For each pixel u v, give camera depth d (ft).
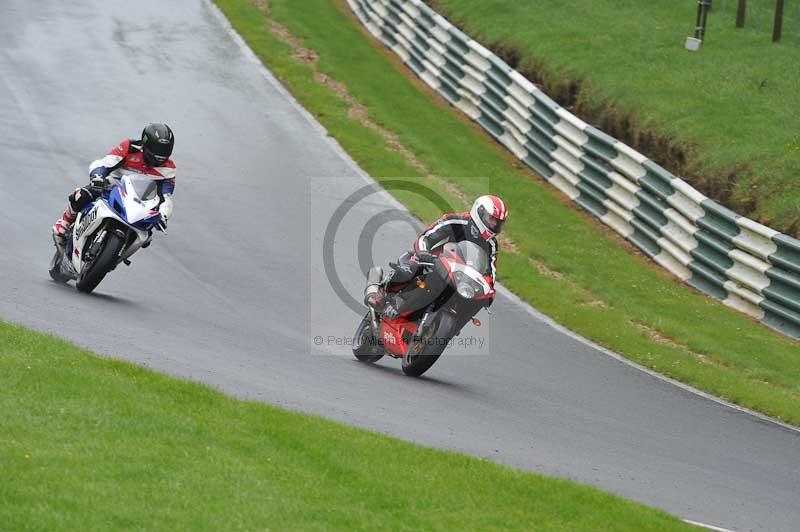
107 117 210.18
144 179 124.47
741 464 103.09
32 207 160.15
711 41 247.50
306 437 82.12
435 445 90.43
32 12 272.72
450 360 127.34
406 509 72.38
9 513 59.57
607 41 256.73
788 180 186.19
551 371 127.44
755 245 169.78
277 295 140.36
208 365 103.14
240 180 188.85
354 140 218.38
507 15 284.82
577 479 89.10
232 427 81.30
